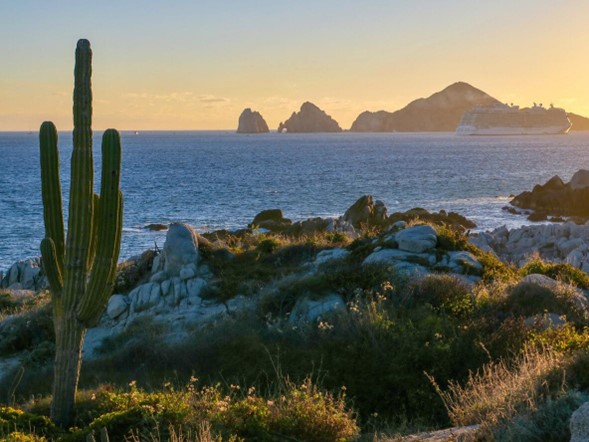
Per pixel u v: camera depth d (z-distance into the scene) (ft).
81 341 35.94
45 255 34.91
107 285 35.04
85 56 33.58
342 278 54.95
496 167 439.63
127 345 53.83
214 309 61.77
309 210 221.66
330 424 31.60
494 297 50.72
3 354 64.54
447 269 58.59
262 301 55.11
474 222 193.47
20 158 590.55
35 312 69.67
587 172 230.07
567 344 38.27
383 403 38.60
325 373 41.32
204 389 41.42
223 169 431.02
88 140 34.12
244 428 31.22
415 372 40.24
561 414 24.85
